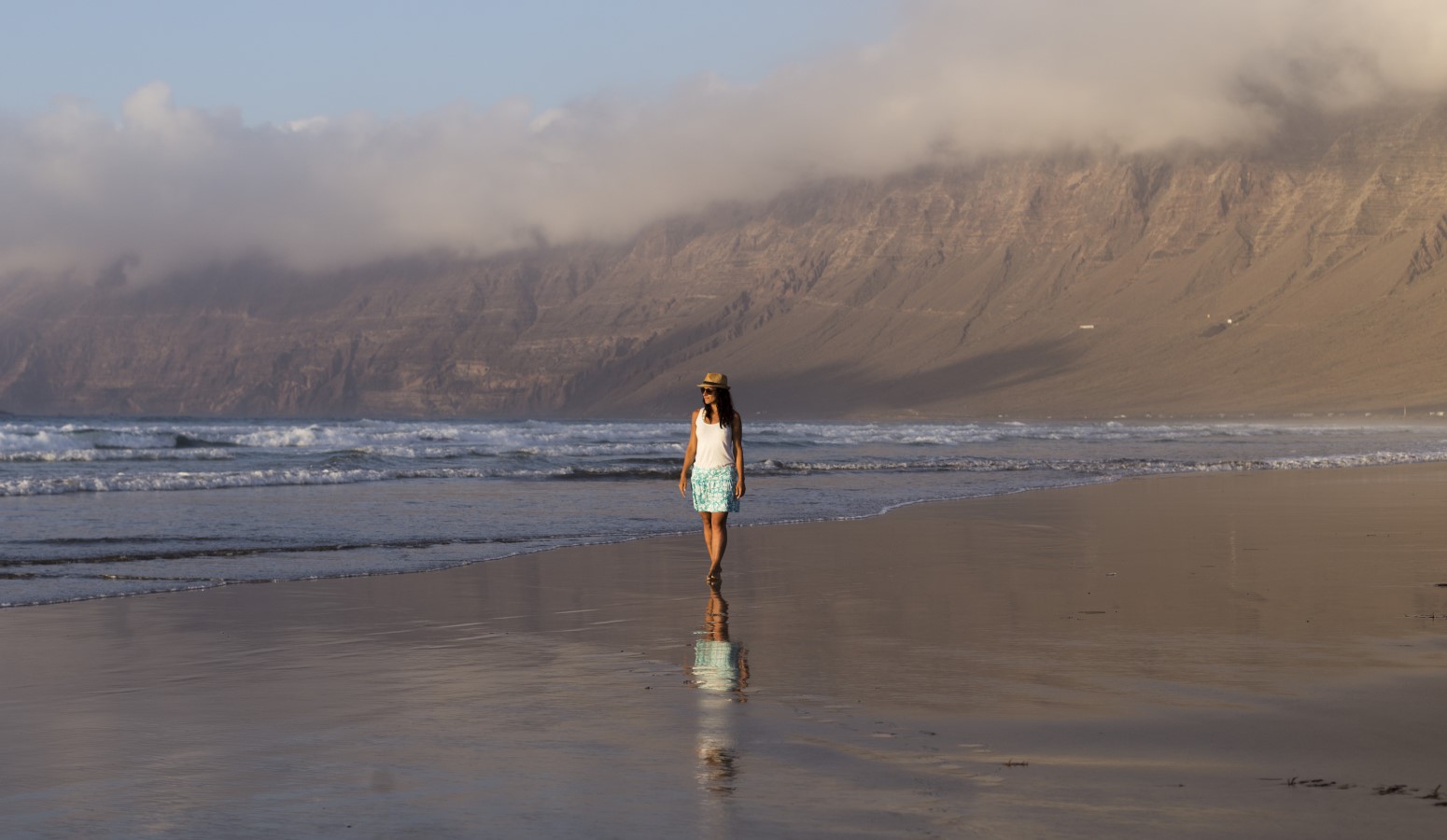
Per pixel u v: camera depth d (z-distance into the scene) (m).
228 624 7.28
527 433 50.41
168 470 25.28
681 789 3.89
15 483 18.80
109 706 5.10
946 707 5.01
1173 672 5.70
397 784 3.96
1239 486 22.72
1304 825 3.51
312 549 11.52
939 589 8.88
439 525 14.20
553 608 8.02
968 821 3.56
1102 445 50.19
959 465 30.38
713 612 7.79
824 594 8.65
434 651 6.39
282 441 40.88
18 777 4.04
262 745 4.45
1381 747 4.35
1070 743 4.42
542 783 3.96
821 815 3.62
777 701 5.14
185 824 3.57
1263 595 8.45
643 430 61.88
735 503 9.96
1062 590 8.77
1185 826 3.51
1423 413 166.88
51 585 8.94
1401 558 10.82
